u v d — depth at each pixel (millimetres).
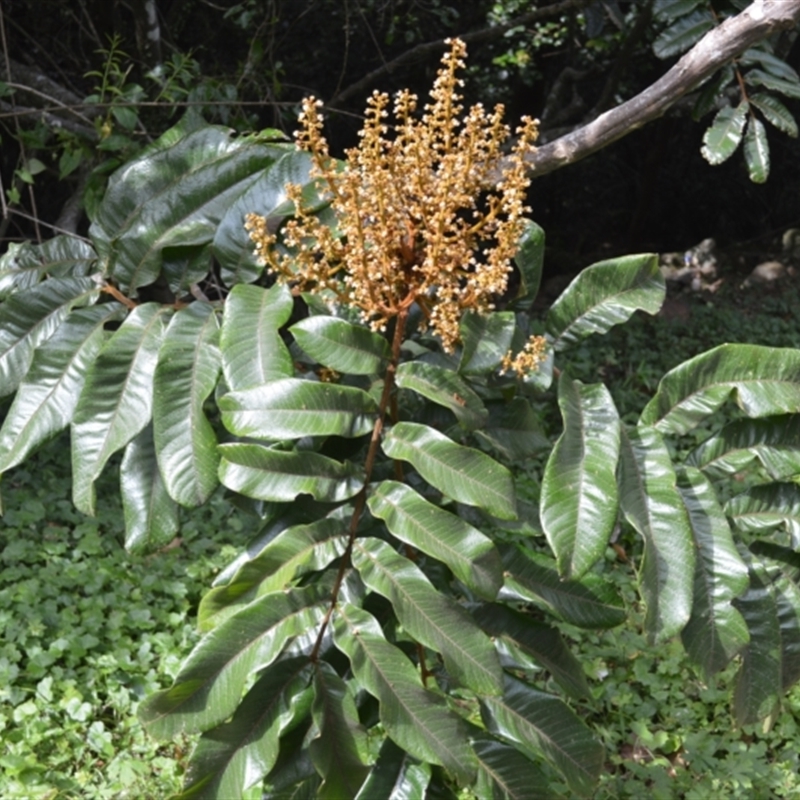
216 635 1088
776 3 1503
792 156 6238
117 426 1215
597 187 6488
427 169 1156
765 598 1230
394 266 1188
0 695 2295
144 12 3359
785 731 2365
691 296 5512
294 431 1112
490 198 1171
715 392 1247
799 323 5152
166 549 2939
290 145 1405
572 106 4625
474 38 3773
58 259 1423
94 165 3340
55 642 2428
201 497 1154
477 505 1089
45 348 1284
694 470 1220
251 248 1302
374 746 1997
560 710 1222
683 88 1575
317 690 1119
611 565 2922
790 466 1235
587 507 1114
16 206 4332
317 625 1117
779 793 2201
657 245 6652
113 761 2146
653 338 4855
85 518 3049
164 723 1070
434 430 1137
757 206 6477
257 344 1173
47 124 3180
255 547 1255
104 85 2900
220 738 1106
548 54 4895
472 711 2227
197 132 1431
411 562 1122
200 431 1179
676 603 1107
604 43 4281
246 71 3508
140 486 1233
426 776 1176
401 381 1171
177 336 1229
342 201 1173
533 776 1197
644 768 2186
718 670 1140
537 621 1266
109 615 2652
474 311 1220
